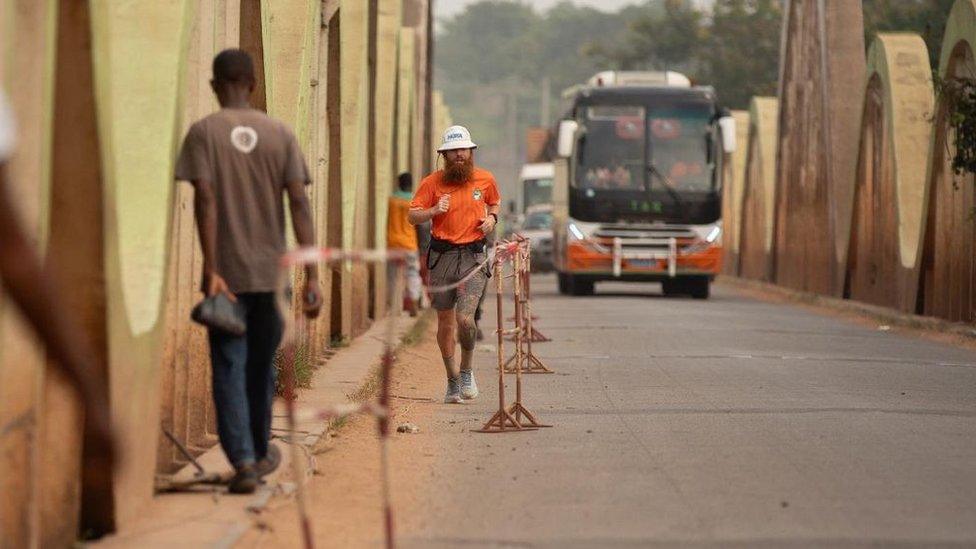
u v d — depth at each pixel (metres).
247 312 18.77
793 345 45.19
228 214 18.16
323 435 24.03
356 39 45.00
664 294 85.56
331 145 42.34
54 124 14.88
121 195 17.72
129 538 15.79
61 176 14.92
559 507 18.45
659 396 30.86
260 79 28.17
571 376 35.28
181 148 18.39
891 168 66.19
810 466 21.52
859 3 77.44
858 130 76.00
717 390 31.97
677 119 78.00
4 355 13.16
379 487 19.86
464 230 29.48
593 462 22.03
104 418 7.63
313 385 31.44
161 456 19.91
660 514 17.97
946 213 58.19
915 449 23.20
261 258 18.20
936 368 37.81
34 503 13.89
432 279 29.80
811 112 86.12
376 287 54.78
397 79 64.38
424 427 26.16
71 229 14.98
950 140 57.09
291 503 18.39
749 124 111.44
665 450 23.17
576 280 81.88
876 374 35.84
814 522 17.41
